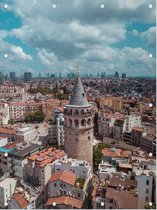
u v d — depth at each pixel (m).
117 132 186.00
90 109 107.88
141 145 164.50
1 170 115.38
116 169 91.94
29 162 102.31
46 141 171.88
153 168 89.19
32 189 92.44
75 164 95.50
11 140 164.00
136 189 73.75
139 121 185.00
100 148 140.25
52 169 97.06
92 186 95.19
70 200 76.00
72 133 108.06
